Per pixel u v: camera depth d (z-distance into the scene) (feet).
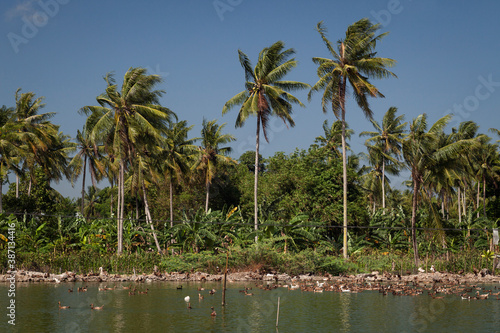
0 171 188.14
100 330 69.51
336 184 209.67
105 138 170.30
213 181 252.83
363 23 158.10
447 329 71.61
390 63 154.10
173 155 215.72
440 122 147.84
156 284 123.85
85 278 127.44
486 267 150.41
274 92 161.27
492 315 82.48
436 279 134.10
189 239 159.94
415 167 151.64
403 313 83.87
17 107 212.23
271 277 136.05
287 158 238.07
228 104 169.48
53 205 242.17
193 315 80.69
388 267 151.64
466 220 180.65
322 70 163.94
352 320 77.71
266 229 160.56
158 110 167.94
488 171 228.02
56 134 223.92
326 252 165.78
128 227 168.76
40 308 86.07
